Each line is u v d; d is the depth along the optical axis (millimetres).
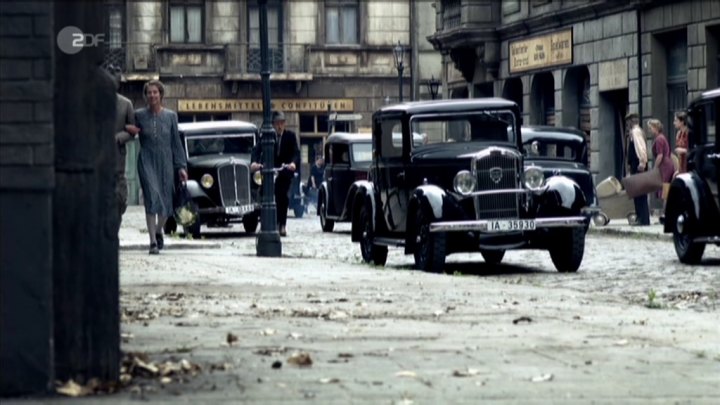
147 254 31500
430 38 76688
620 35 58438
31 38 11523
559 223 28844
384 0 94375
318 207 52688
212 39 92438
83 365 11867
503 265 32125
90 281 11859
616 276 28594
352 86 94500
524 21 67688
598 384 12367
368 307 18766
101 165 11828
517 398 11578
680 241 31781
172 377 12422
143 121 31094
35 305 11586
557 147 42125
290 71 93500
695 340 15625
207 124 47719
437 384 12195
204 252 33312
